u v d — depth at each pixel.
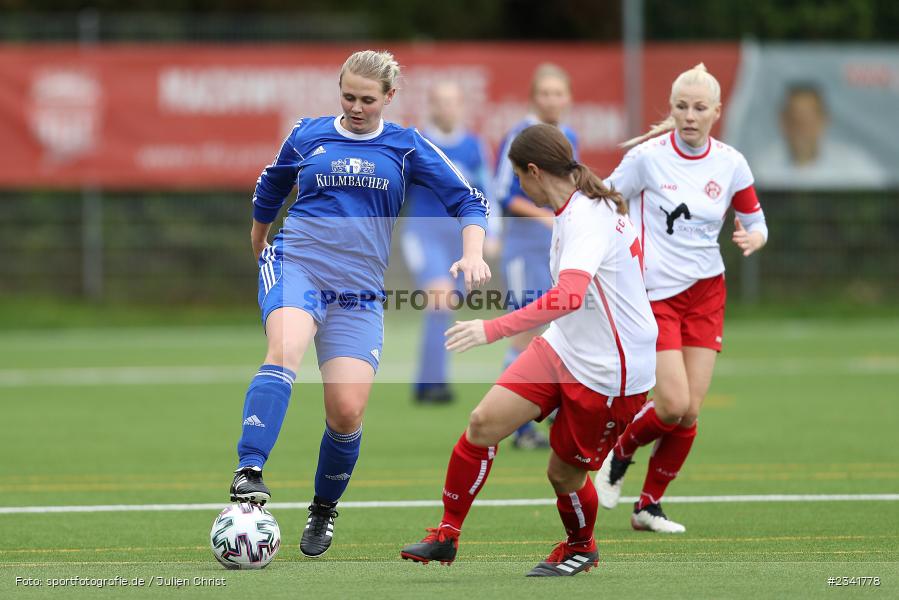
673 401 23.97
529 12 91.50
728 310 71.81
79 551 22.55
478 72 65.31
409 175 21.52
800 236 72.56
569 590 18.22
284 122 65.50
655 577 19.36
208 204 72.00
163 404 45.03
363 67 20.83
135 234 71.38
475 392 48.03
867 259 72.81
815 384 49.28
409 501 27.83
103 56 64.75
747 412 42.22
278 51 65.44
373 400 45.78
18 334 67.50
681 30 77.44
